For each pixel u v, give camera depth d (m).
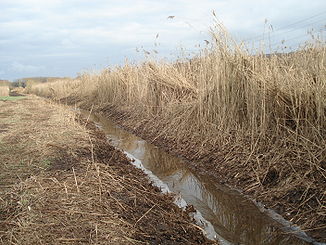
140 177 6.48
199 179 6.57
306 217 4.43
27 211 4.01
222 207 5.31
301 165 5.14
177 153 8.09
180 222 4.55
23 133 8.75
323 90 5.30
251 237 4.41
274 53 6.99
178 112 9.29
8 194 4.60
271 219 4.71
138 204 4.76
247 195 5.44
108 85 16.91
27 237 3.48
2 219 3.92
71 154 6.92
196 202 5.53
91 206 4.24
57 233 3.59
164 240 3.93
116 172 6.01
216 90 7.43
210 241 4.18
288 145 5.67
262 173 5.59
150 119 10.95
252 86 6.35
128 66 15.38
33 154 6.69
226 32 7.15
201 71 8.10
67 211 4.03
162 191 5.95
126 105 14.18
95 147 7.96
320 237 4.07
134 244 3.58
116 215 4.11
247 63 6.75
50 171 5.62
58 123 10.33
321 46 6.48
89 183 5.01
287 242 4.21
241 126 6.86
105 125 13.15
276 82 5.96
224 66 7.12
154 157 8.21
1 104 19.23
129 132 11.42
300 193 4.78
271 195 5.12
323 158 4.88
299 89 5.62
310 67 6.09
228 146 6.78
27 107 16.27
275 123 6.05
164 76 10.81
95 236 3.59
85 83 22.03
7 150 7.00
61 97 26.91
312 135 5.34
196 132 8.03
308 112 5.54
